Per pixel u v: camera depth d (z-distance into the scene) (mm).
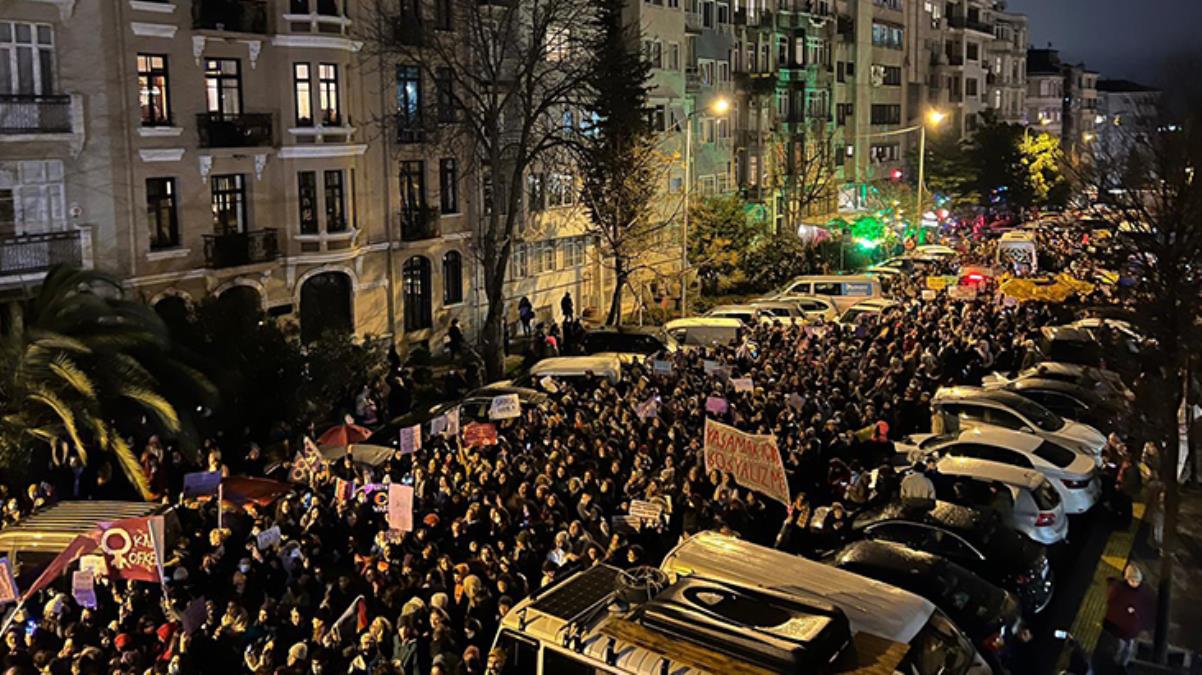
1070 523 19844
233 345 24875
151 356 22609
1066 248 50969
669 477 17469
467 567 13891
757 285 52750
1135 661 14180
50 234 27031
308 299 34781
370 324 36688
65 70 27578
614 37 40531
